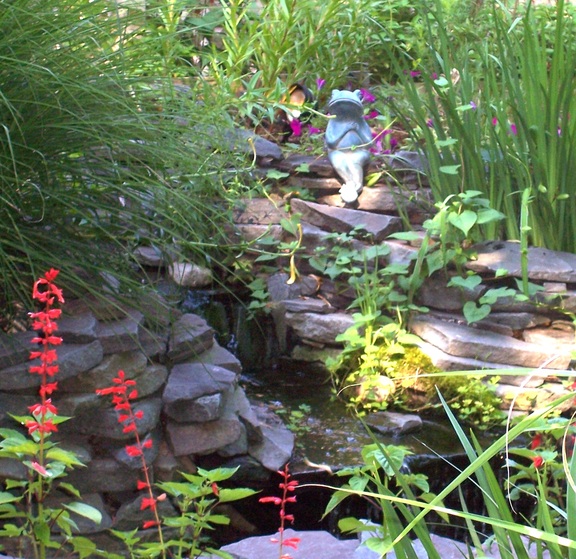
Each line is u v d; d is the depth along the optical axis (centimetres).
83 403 265
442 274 397
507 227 418
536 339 381
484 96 423
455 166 405
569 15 579
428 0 611
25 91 272
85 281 300
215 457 293
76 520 260
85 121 271
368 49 551
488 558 159
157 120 316
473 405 357
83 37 289
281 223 424
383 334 377
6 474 251
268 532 290
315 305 404
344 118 438
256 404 355
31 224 290
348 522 178
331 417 348
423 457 313
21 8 269
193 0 413
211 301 413
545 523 150
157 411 282
